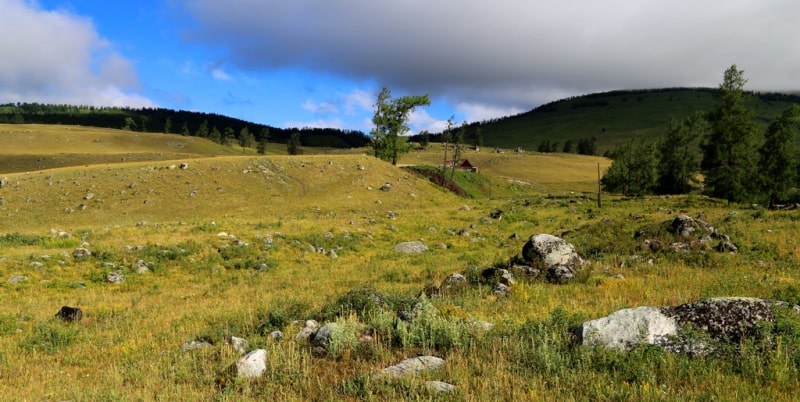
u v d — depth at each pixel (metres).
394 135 78.12
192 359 9.01
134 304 17.03
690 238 21.59
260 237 30.16
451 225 40.91
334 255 29.44
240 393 7.02
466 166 117.38
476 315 10.56
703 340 7.24
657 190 75.69
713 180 50.19
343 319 9.74
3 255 23.86
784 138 49.91
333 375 7.41
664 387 6.13
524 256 17.52
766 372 6.42
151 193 52.19
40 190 51.78
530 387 6.38
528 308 11.48
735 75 50.94
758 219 27.12
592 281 15.18
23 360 10.09
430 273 21.12
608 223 30.34
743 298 7.89
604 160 176.62
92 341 11.75
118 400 6.99
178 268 24.45
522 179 126.50
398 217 43.41
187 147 161.75
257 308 14.22
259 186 57.44
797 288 12.02
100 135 154.12
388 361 7.75
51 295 19.08
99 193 51.47
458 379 6.71
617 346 7.50
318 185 60.28
